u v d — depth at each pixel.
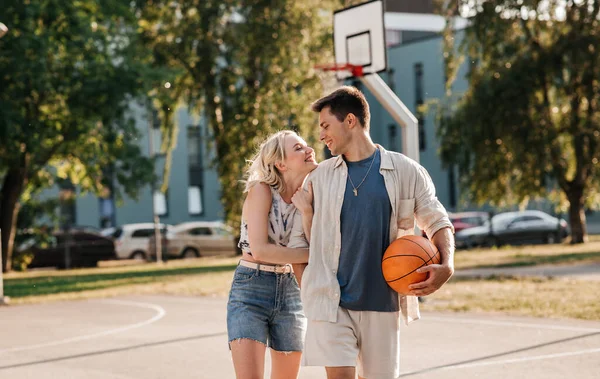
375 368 4.44
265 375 7.98
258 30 31.20
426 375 7.51
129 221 50.78
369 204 4.37
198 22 31.52
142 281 21.91
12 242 30.61
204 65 31.64
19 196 30.78
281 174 4.90
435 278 4.27
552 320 10.76
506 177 31.27
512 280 17.47
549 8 30.83
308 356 4.43
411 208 4.45
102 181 30.52
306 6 31.77
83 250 35.28
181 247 39.22
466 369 7.71
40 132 26.20
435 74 54.97
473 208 53.31
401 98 57.19
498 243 38.62
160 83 27.70
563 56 29.92
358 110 4.44
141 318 13.13
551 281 16.80
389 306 4.40
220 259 36.00
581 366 7.59
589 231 51.19
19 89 25.75
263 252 4.73
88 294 18.17
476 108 30.31
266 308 4.94
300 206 4.56
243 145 31.69
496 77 30.22
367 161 4.45
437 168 55.34
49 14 25.94
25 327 12.38
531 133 29.64
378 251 4.39
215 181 53.72
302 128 31.92
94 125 27.55
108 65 27.14
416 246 4.31
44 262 34.69
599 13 30.38
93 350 9.83
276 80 31.62
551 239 39.72
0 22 25.19
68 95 26.66
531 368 7.61
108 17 28.12
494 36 30.34
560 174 30.45
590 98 30.03
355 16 13.84
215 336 10.66
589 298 13.05
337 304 4.38
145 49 29.06
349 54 13.93
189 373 8.13
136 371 8.34
